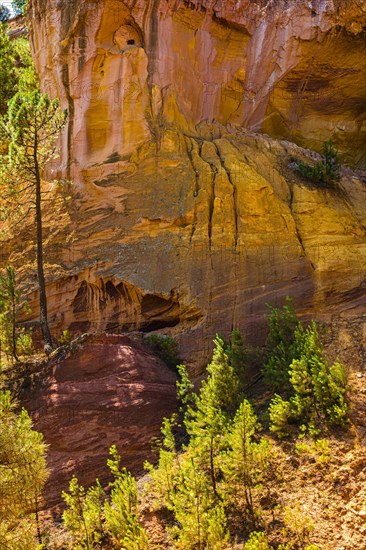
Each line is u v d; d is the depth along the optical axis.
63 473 10.28
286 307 12.38
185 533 8.10
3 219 15.31
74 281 14.66
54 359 11.98
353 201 16.06
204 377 12.60
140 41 16.38
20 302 14.64
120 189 15.35
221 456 9.41
